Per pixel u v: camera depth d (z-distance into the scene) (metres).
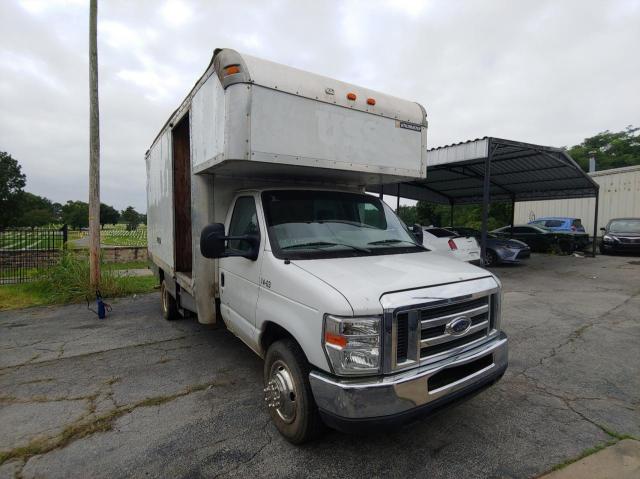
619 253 16.31
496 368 2.99
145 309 7.84
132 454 2.93
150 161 7.42
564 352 4.99
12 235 12.27
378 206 4.35
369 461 2.83
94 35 8.62
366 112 4.02
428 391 2.55
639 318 6.57
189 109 4.48
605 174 19.36
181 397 3.87
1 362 4.89
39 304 8.45
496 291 3.10
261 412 3.55
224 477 2.67
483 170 13.92
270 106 3.41
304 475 2.68
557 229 17.94
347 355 2.44
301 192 3.97
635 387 3.99
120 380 4.29
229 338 5.79
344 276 2.77
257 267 3.42
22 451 2.98
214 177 4.29
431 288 2.71
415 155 4.45
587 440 3.06
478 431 3.20
